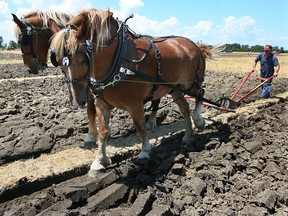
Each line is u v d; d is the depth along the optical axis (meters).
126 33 4.95
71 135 6.90
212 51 7.15
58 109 8.77
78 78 4.41
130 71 4.80
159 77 5.31
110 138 6.83
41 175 5.09
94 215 4.33
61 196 4.70
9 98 10.02
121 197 4.68
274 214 4.32
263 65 10.62
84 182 4.96
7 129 6.80
